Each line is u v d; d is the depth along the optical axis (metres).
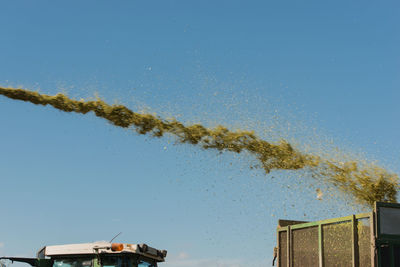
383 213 6.17
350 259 6.38
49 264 8.32
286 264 7.79
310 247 7.23
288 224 8.16
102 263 8.08
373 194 8.33
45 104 9.11
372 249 6.07
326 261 6.82
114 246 7.95
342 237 6.59
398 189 8.34
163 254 9.00
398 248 6.14
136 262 8.19
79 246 8.16
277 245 8.05
